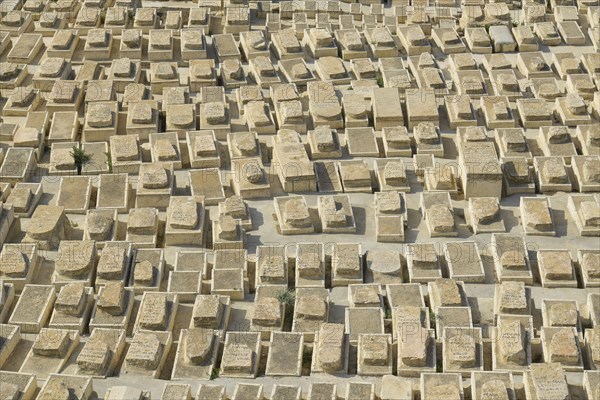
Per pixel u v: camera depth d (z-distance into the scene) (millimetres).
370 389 29922
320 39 49188
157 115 44031
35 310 33750
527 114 43906
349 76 47531
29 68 48375
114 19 51625
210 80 46625
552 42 50656
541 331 32719
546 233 37875
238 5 53094
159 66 47469
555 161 40969
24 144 41844
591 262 35750
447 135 43375
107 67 48844
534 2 54281
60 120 43656
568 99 44688
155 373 31359
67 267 35031
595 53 48906
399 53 50281
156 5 54969
